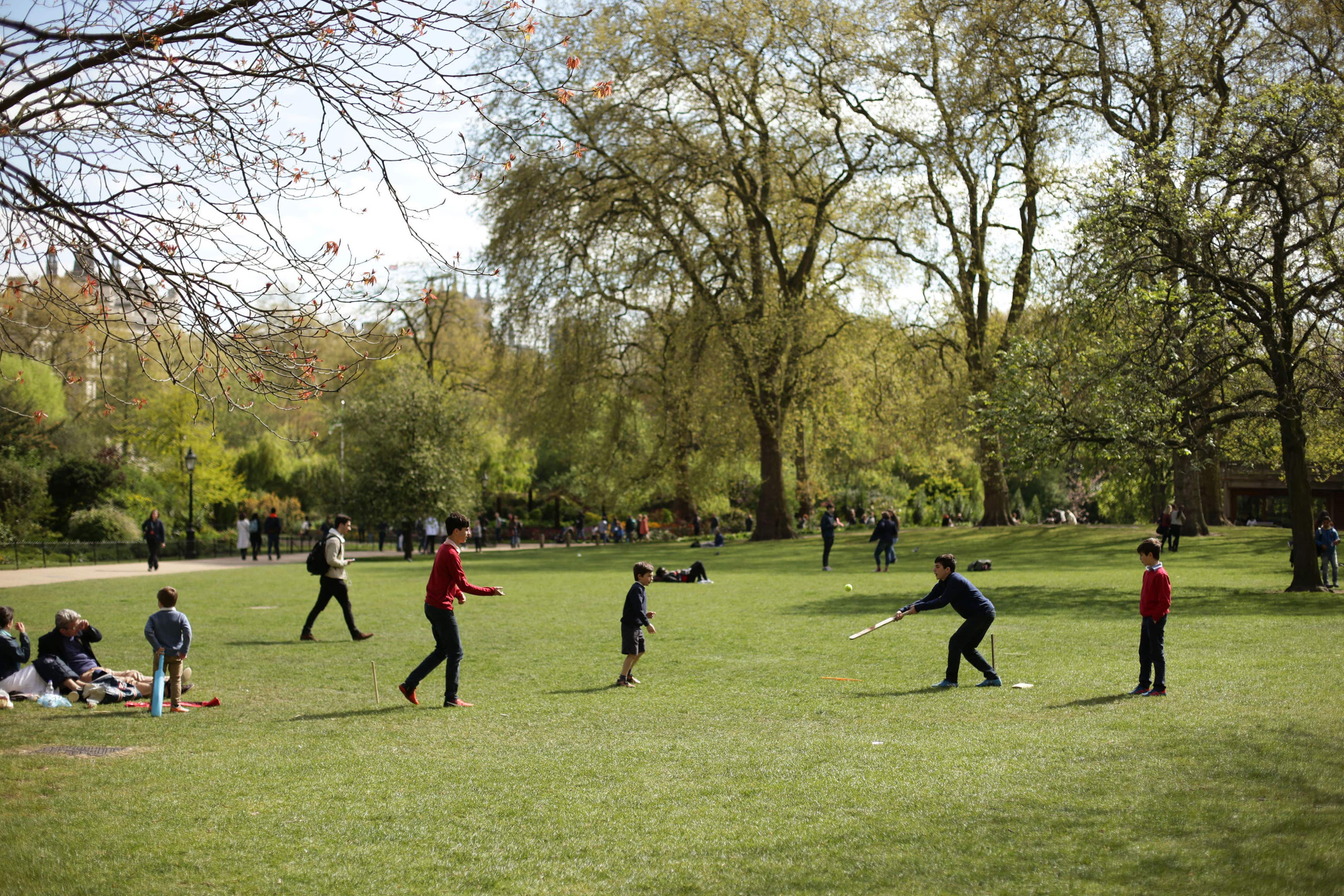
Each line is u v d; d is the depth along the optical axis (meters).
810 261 41.19
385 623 17.39
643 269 37.88
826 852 5.45
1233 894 4.66
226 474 49.97
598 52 34.31
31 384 43.00
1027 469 21.91
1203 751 7.35
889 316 42.38
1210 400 20.66
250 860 5.50
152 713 9.69
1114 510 52.25
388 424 41.44
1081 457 25.16
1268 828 5.60
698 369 38.69
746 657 13.26
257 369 7.23
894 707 9.68
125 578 27.95
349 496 41.59
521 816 6.23
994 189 39.81
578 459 51.56
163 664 9.98
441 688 11.31
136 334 7.26
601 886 5.07
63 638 10.91
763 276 40.06
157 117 7.25
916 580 24.14
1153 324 19.73
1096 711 9.08
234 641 15.11
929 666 12.19
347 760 7.77
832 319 41.09
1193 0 28.89
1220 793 6.29
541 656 13.66
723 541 41.03
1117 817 5.89
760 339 37.97
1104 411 19.75
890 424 44.91
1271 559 27.58
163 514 46.31
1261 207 19.66
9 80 6.70
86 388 49.75
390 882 5.17
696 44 35.56
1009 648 13.28
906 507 63.03
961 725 8.70
